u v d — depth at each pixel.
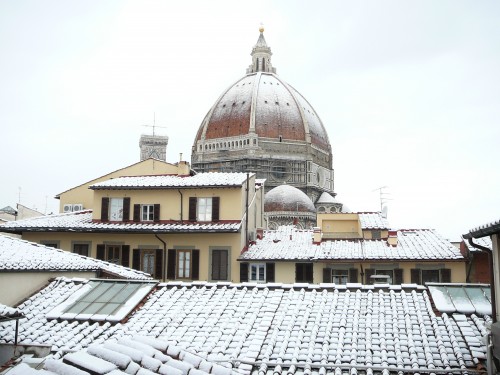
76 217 44.06
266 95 144.88
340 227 45.44
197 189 40.75
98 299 19.08
